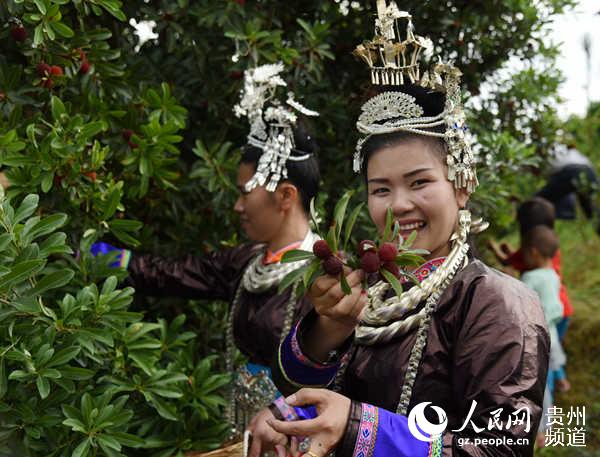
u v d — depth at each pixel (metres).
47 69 1.92
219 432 2.09
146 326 1.90
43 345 1.55
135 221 1.96
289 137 2.07
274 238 2.10
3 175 1.87
